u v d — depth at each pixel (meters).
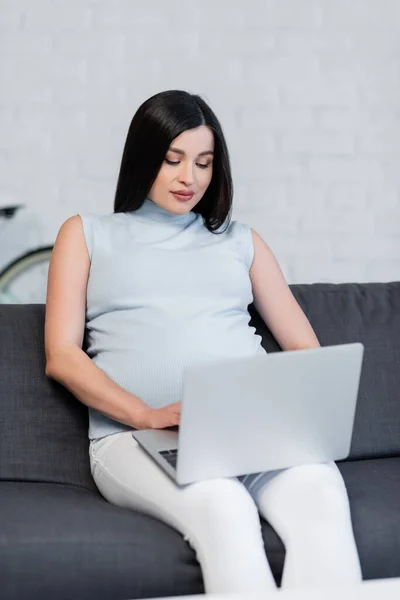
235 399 1.92
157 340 2.37
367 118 4.56
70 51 4.37
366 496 2.20
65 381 2.31
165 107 2.47
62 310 2.39
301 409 2.01
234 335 2.45
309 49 4.50
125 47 4.39
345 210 4.57
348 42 4.52
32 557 1.87
